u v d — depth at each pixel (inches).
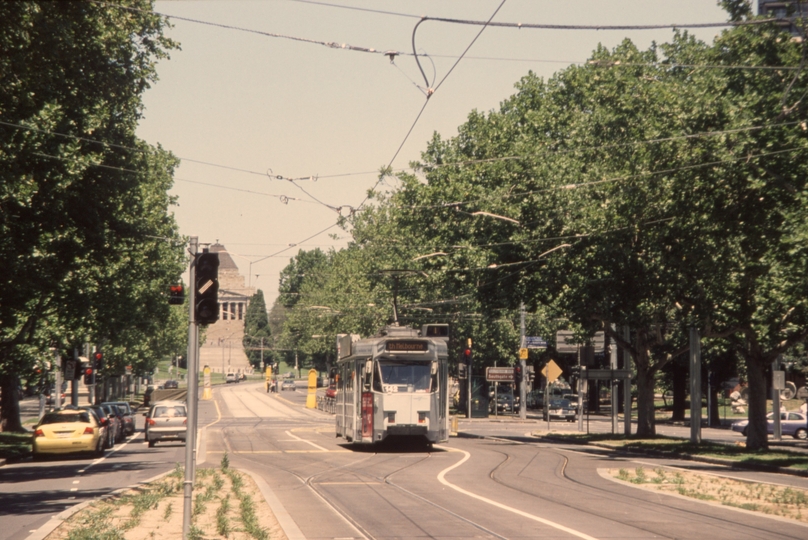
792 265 983.0
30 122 936.9
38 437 1261.1
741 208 1102.4
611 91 1387.8
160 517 612.1
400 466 1077.1
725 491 798.5
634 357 1651.1
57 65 876.0
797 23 989.8
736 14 1023.0
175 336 3949.3
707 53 1067.9
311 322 4643.2
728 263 1197.1
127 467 1136.2
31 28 726.5
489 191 1606.8
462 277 1665.8
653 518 617.0
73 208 1143.6
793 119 995.3
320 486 845.2
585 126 1469.0
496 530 558.3
